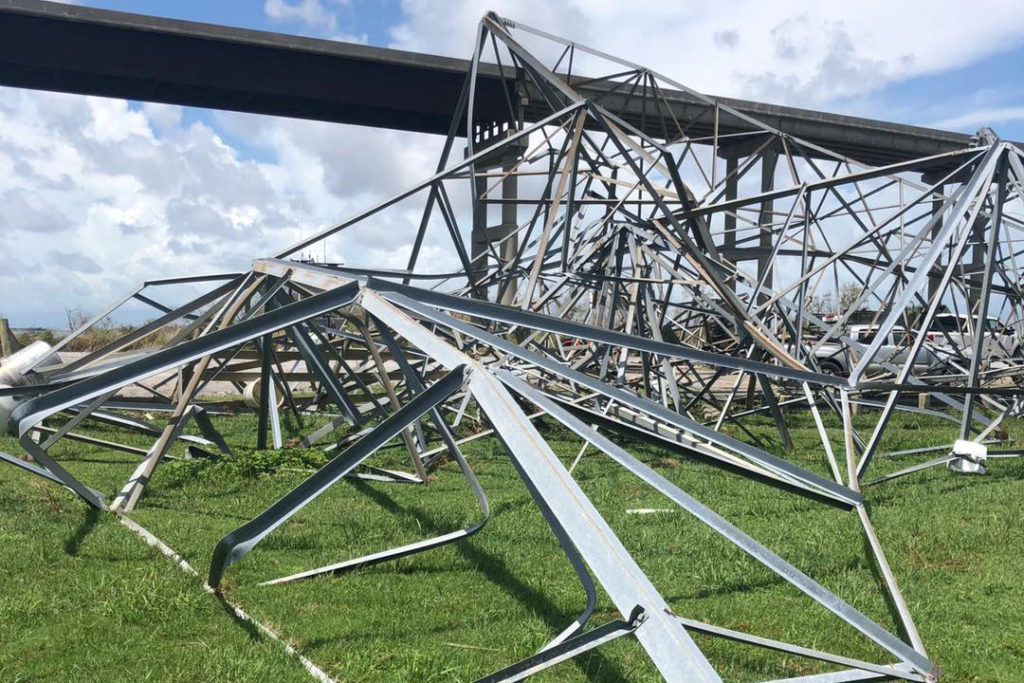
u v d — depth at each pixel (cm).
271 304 857
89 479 797
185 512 680
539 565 547
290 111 2980
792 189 948
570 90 1020
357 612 459
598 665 393
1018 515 721
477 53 1230
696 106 2953
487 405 366
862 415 1600
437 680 374
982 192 876
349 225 917
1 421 987
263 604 465
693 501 355
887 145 3203
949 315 2125
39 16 2280
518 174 1118
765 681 358
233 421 1265
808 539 635
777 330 1434
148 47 2467
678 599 499
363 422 898
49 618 436
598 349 1212
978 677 402
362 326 859
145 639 414
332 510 698
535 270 991
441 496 764
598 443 364
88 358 897
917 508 755
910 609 488
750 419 1481
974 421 1441
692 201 1016
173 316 905
